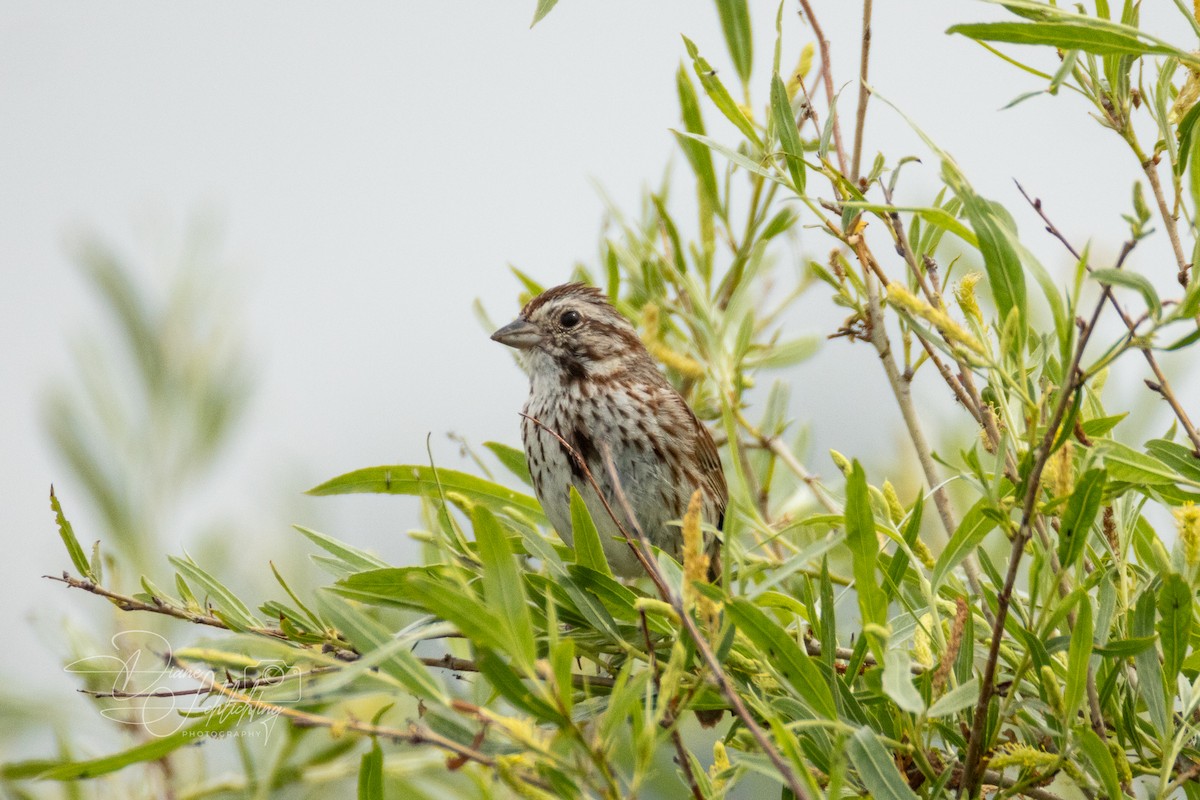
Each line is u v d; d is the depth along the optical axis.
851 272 4.75
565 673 4.29
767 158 4.74
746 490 4.70
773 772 4.68
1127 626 4.71
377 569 4.73
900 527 4.72
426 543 4.75
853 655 4.71
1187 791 4.71
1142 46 4.69
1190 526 4.69
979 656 4.73
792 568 4.69
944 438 4.81
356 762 4.75
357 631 4.68
